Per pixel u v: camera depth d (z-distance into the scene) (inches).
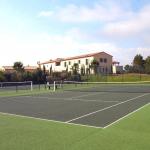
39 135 345.1
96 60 3376.0
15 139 325.1
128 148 286.7
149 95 1031.0
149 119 462.9
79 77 2493.8
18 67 3102.9
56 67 3959.2
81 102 777.6
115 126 402.0
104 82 2306.8
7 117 495.2
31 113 549.0
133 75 2731.3
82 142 310.3
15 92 1212.5
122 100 832.9
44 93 1157.1
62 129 381.7
